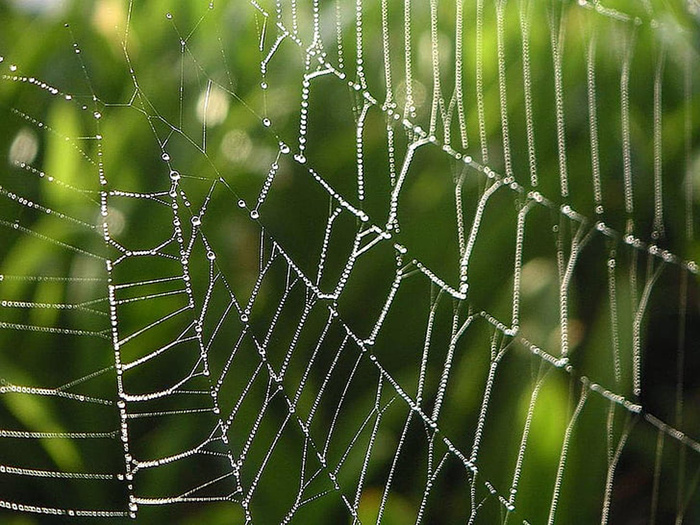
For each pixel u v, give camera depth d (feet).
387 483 0.95
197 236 0.99
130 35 1.01
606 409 0.98
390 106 1.00
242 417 0.97
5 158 0.98
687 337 1.01
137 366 0.97
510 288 1.01
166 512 0.95
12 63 0.99
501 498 0.96
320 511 0.95
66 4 1.00
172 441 0.96
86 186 0.98
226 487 0.96
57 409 0.96
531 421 0.96
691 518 0.97
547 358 0.99
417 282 1.01
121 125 0.99
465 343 1.01
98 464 0.96
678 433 0.99
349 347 1.00
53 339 0.97
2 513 0.93
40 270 0.97
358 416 0.97
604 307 1.00
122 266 0.98
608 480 0.96
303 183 1.01
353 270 1.01
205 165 0.99
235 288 0.99
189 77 1.01
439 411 0.99
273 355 0.99
